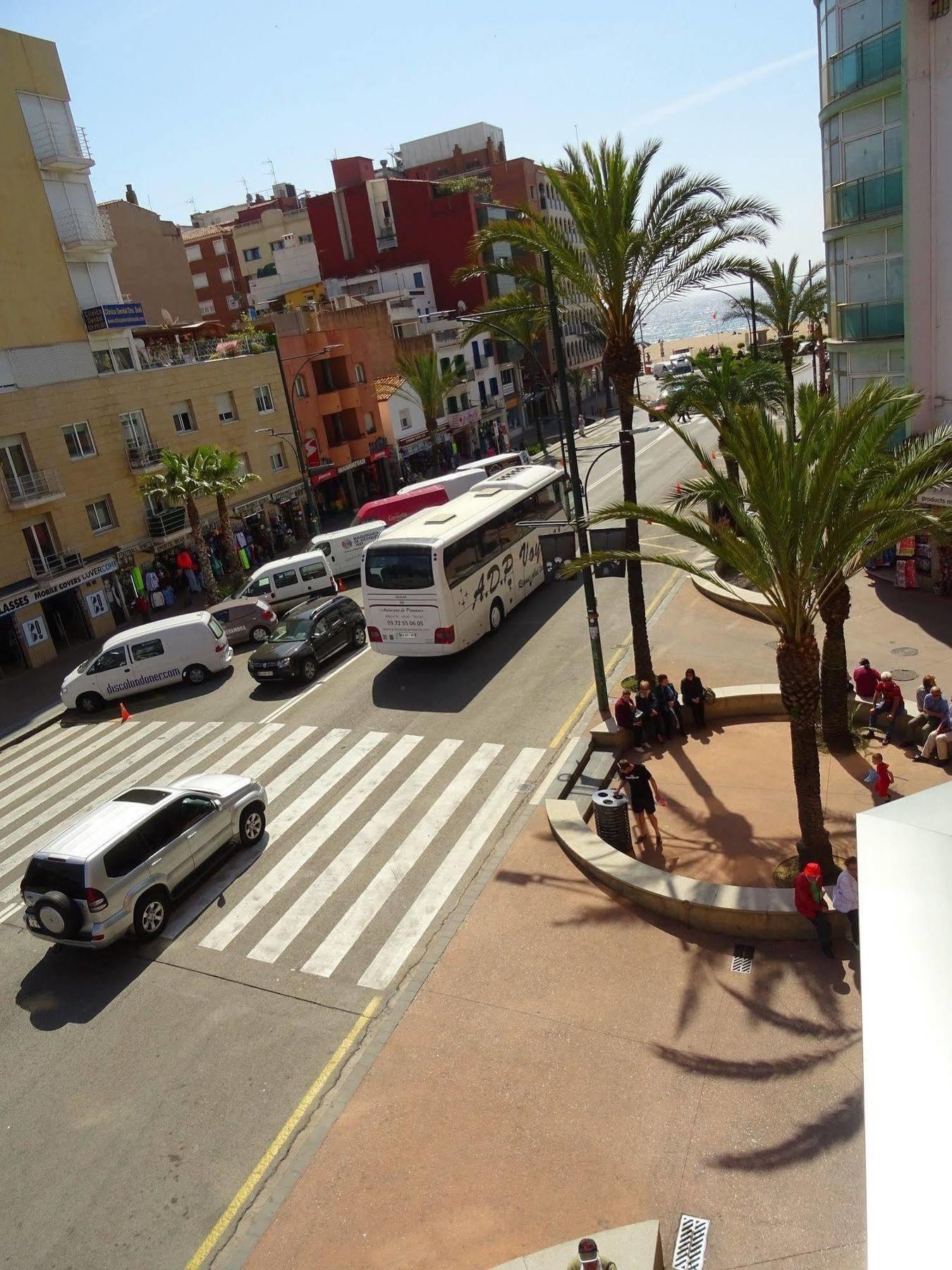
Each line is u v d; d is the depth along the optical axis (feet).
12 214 106.73
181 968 41.78
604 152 53.93
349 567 114.83
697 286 61.11
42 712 87.20
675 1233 25.82
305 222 255.09
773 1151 27.99
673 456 169.58
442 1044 34.63
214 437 133.28
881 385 37.27
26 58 109.91
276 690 79.15
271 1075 34.45
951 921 14.32
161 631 83.61
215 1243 27.94
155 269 192.65
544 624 84.02
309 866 48.88
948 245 69.21
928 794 18.31
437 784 55.98
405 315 195.00
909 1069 12.37
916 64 67.36
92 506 112.68
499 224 58.23
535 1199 27.58
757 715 59.57
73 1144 32.50
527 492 91.50
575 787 53.21
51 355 109.50
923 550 78.13
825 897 36.78
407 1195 28.40
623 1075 31.89
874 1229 10.64
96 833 44.27
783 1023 33.27
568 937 39.96
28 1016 40.09
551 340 254.88
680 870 44.01
